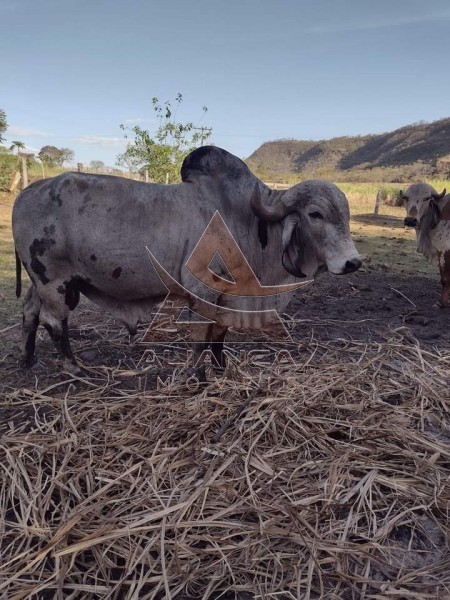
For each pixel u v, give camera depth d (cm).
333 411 344
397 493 271
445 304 637
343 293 688
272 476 278
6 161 1700
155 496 260
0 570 221
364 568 230
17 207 356
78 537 237
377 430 320
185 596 215
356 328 542
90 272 353
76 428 313
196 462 284
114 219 340
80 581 219
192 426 315
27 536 237
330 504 258
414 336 517
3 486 266
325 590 219
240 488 269
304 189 330
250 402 341
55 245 346
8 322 501
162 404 340
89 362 421
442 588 222
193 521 243
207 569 223
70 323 515
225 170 354
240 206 350
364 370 402
